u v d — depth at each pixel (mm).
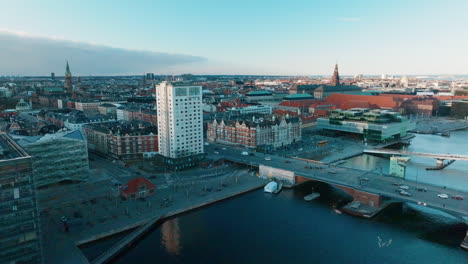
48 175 181000
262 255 127500
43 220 147625
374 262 123000
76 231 138000
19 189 102438
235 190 188375
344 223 153125
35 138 196750
